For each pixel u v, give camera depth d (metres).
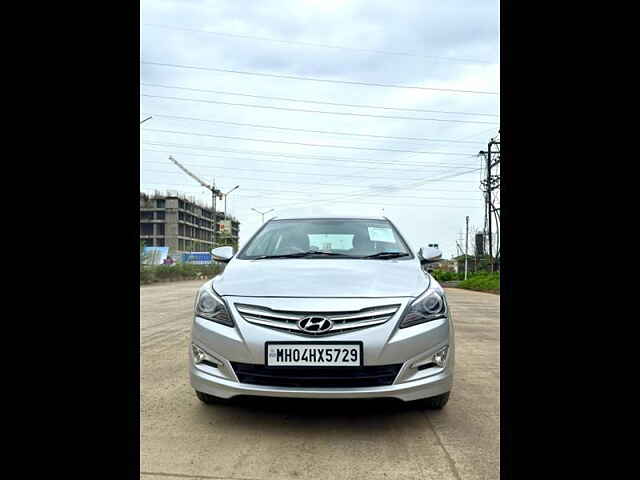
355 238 3.97
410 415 3.01
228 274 3.26
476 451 2.47
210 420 2.92
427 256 3.87
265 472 2.23
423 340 2.70
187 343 5.78
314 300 2.74
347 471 2.25
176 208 104.94
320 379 2.62
